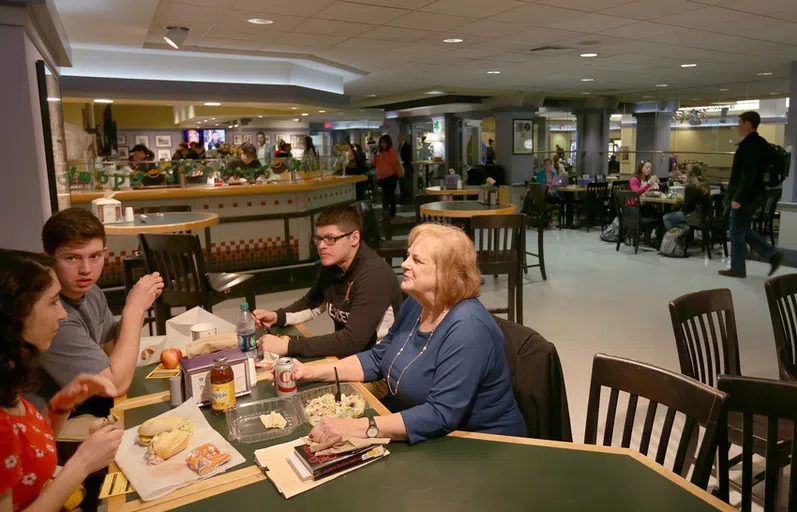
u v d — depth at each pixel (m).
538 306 5.79
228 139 16.00
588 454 1.52
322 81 9.06
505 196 12.31
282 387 1.85
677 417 3.36
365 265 2.43
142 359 2.23
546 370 1.91
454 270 1.83
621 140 15.35
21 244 2.84
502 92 12.62
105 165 6.49
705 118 13.36
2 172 2.78
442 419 1.63
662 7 5.07
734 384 1.58
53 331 1.49
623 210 8.63
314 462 1.41
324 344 2.25
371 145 18.05
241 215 6.76
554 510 1.27
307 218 7.21
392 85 10.82
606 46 6.98
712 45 7.04
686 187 8.06
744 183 6.46
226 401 1.76
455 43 6.62
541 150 15.79
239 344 2.18
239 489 1.38
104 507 1.44
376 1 4.68
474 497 1.33
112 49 6.77
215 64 7.59
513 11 5.11
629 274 7.12
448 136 15.48
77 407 2.12
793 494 1.51
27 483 1.41
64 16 4.85
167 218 5.27
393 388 1.95
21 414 1.44
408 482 1.40
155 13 4.98
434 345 1.83
